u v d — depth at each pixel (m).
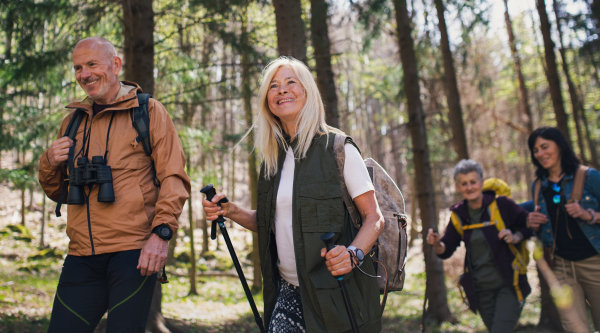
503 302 3.39
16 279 9.45
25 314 5.55
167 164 2.06
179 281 13.00
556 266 3.31
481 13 8.38
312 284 1.76
